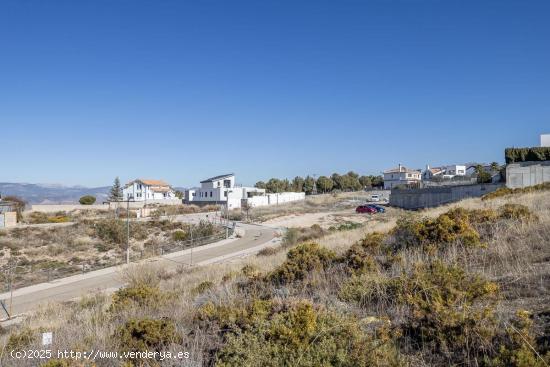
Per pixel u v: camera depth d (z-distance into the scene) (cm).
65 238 4209
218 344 521
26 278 2642
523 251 728
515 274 594
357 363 394
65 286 2305
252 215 5981
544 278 556
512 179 3319
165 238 4312
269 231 4259
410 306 517
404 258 852
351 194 9356
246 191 8944
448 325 429
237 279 1123
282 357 427
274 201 8388
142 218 5753
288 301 610
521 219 1019
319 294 686
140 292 1035
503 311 461
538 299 489
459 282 537
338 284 756
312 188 11844
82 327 735
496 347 388
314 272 891
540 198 1695
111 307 961
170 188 11044
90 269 2814
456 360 391
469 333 411
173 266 2544
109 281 2336
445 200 4497
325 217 5072
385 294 591
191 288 1209
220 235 4150
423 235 1005
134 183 10531
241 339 471
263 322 507
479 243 879
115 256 3484
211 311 642
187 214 6775
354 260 885
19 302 1959
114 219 5006
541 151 3638
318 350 414
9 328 1190
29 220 5588
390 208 5362
